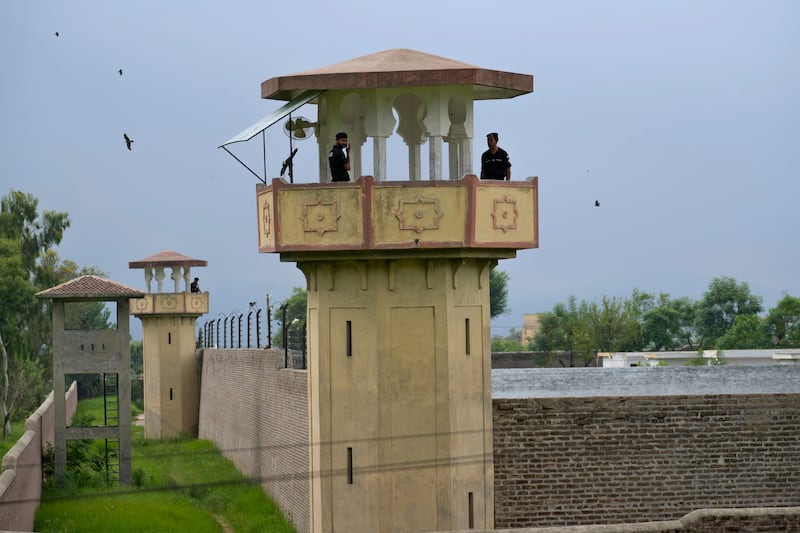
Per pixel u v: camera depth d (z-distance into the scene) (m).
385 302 29.89
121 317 59.41
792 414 35.44
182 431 96.12
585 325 112.25
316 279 30.73
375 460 29.88
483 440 30.80
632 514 34.84
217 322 87.94
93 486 58.44
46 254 118.50
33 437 49.75
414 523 29.89
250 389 64.12
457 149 31.48
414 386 30.00
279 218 29.08
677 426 35.12
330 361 30.55
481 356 30.80
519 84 29.59
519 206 29.77
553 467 34.66
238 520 52.19
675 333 122.06
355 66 29.59
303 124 30.88
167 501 54.62
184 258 96.94
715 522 27.30
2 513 35.66
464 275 30.25
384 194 28.80
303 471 46.75
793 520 27.34
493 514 31.12
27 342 106.69
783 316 112.12
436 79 28.62
